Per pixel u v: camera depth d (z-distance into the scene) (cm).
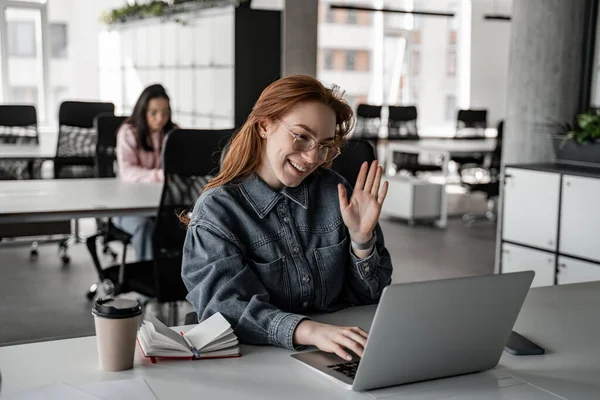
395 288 132
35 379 143
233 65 714
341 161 243
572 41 487
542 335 178
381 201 186
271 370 151
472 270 576
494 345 151
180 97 838
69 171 627
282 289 186
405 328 137
